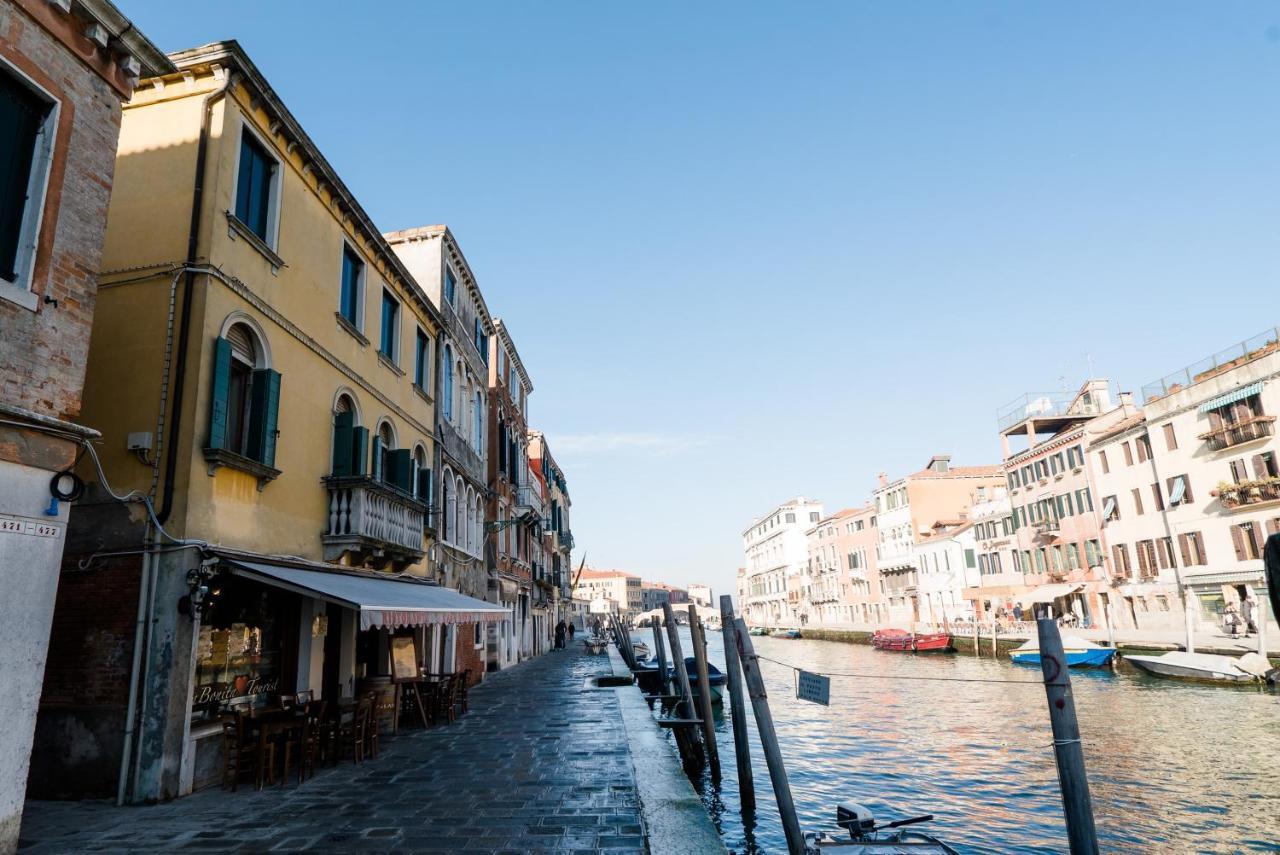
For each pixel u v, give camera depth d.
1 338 5.82
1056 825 12.52
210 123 9.38
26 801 7.64
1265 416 29.66
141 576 8.09
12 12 6.08
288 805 7.40
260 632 9.75
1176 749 17.19
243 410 9.82
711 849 5.86
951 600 54.50
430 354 17.89
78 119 6.67
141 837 6.41
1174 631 33.47
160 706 7.79
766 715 8.05
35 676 5.93
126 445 8.46
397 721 12.18
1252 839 11.49
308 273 11.48
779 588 99.25
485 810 7.16
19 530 5.88
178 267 8.88
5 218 6.05
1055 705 5.40
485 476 24.77
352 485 11.64
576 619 93.44
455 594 14.19
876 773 16.45
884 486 66.00
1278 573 2.90
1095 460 39.81
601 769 8.89
